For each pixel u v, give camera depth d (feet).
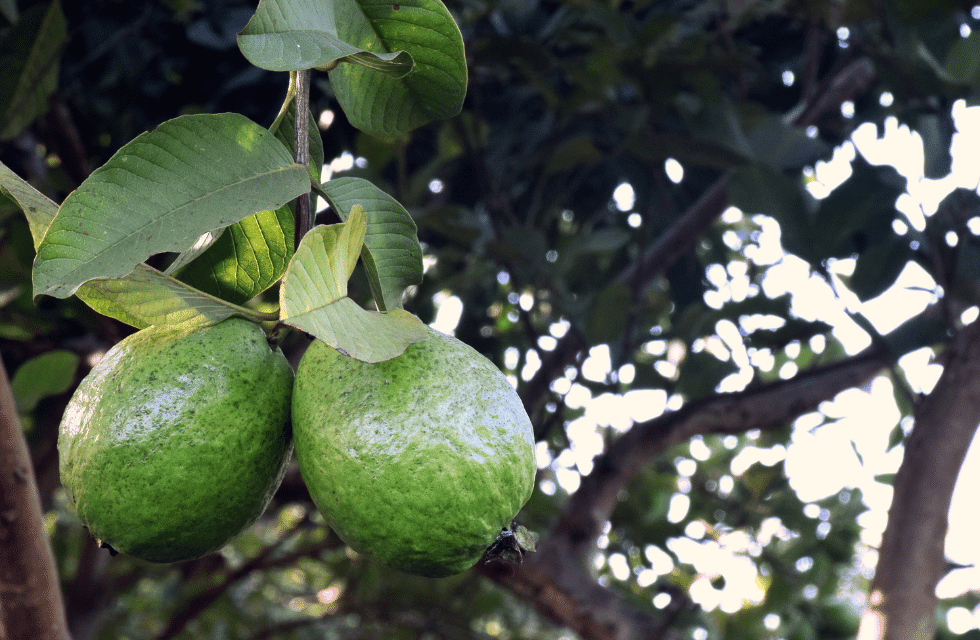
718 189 3.48
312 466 1.37
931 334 2.74
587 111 3.27
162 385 1.38
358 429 1.35
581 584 3.27
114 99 3.28
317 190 1.41
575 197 3.92
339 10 1.42
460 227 2.88
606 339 3.06
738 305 3.29
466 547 1.36
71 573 5.02
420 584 5.07
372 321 1.32
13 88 2.22
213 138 1.31
